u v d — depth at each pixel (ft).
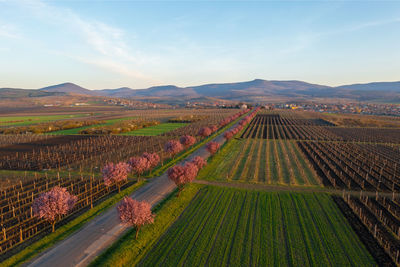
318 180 160.25
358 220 106.32
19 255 80.74
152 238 91.81
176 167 126.62
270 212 112.78
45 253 82.23
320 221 104.83
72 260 78.59
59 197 94.07
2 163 201.57
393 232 96.73
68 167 191.11
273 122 549.54
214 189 142.00
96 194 135.03
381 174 173.58
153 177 163.02
